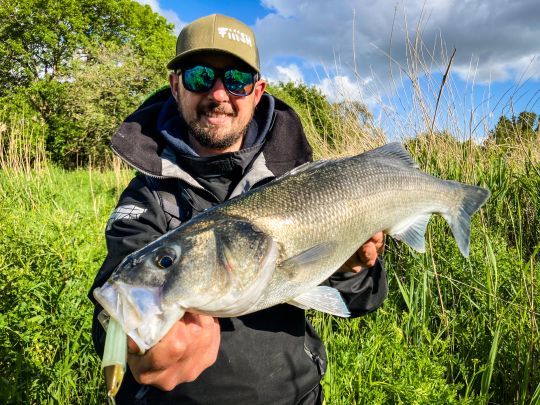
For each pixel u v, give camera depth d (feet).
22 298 3.29
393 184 2.72
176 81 2.59
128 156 2.26
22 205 8.37
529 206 5.53
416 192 2.88
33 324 3.06
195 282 1.87
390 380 2.97
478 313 4.14
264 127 2.58
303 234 2.26
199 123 2.45
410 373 3.02
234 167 2.43
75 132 26.94
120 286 1.74
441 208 3.05
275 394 2.18
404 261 4.76
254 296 2.05
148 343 1.68
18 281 3.50
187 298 1.83
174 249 1.88
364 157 2.70
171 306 1.79
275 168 2.59
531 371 3.36
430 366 3.09
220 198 2.42
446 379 3.33
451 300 4.47
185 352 1.74
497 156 6.02
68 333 3.18
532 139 6.44
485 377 3.28
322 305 2.24
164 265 1.84
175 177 2.28
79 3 33.17
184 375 1.75
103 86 26.81
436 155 5.56
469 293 4.27
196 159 2.35
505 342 3.64
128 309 1.71
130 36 35.17
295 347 2.29
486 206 5.47
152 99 2.83
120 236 2.15
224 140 2.48
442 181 3.09
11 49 31.99
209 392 2.06
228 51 2.39
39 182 9.93
